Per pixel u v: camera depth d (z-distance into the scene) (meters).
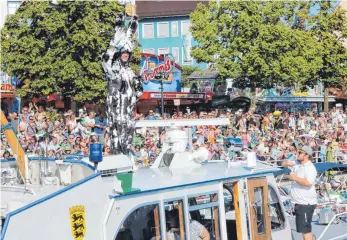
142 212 7.25
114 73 9.20
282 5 43.00
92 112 19.86
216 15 43.56
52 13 34.97
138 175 8.02
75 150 16.19
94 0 35.75
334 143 23.27
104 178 7.06
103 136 18.05
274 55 41.22
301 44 41.78
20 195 6.96
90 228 6.68
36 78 34.75
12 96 34.03
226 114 25.59
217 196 8.15
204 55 43.25
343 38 50.16
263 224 8.77
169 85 46.19
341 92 52.16
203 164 9.12
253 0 41.84
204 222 8.13
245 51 42.06
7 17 35.59
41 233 6.29
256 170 8.83
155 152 16.69
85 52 34.97
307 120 27.47
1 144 13.12
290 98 48.03
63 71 34.47
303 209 9.66
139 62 41.16
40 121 18.56
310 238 9.70
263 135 23.75
